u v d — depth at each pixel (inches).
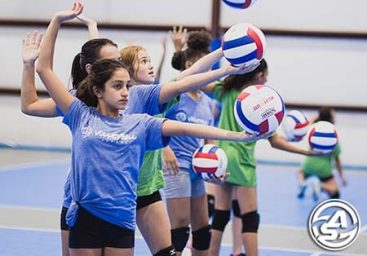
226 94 301.4
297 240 406.3
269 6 823.1
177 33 335.6
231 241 394.9
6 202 499.8
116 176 202.5
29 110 219.0
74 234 205.6
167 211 281.9
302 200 552.1
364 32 807.7
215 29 830.5
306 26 817.5
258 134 206.2
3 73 872.3
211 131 205.3
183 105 288.2
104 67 205.6
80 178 203.6
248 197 299.0
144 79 251.1
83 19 273.7
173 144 281.6
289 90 823.7
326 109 554.3
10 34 868.6
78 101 210.4
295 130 307.4
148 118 208.8
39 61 211.2
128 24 849.5
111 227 204.1
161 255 242.7
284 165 816.9
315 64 817.5
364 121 812.0
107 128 204.5
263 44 219.1
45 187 571.2
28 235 397.7
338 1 808.9
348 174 749.9
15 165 711.7
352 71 812.0
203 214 290.7
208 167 255.9
